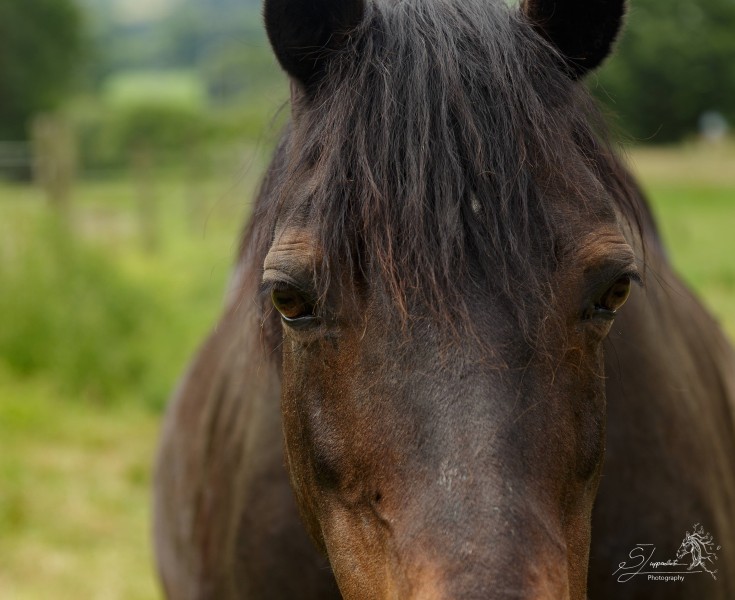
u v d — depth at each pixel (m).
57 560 5.79
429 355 1.71
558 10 2.09
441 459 1.66
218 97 62.09
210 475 2.95
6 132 52.44
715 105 31.25
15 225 9.39
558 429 1.75
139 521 6.33
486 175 1.76
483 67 1.88
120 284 9.41
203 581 2.93
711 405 2.78
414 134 1.79
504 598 1.52
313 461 1.94
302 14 2.06
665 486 2.44
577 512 1.84
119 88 94.94
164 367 8.59
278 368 2.38
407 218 1.74
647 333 2.55
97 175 41.16
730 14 30.55
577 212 1.83
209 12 129.12
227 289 3.82
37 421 7.64
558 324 1.77
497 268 1.73
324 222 1.81
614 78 27.25
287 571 2.55
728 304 10.24
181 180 30.03
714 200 23.44
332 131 1.88
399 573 1.66
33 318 8.66
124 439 7.61
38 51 53.03
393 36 1.95
